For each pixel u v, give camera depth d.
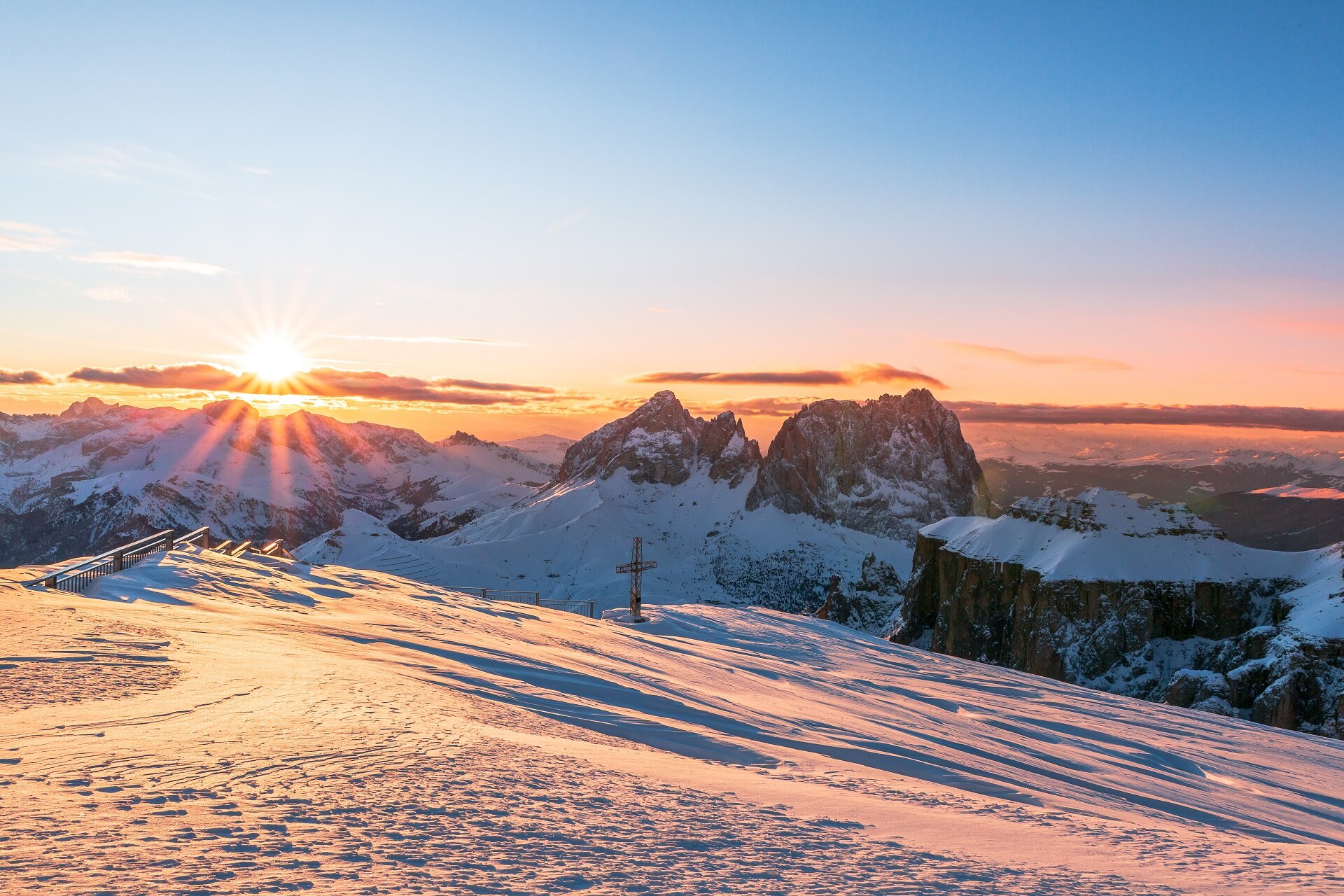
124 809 6.78
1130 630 188.12
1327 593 170.25
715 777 11.62
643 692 28.30
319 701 13.69
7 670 14.39
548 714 18.14
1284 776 53.16
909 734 37.16
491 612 65.94
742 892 6.17
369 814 7.29
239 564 59.09
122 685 13.97
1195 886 7.66
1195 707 141.38
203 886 5.06
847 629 128.88
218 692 13.95
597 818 8.04
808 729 29.03
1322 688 135.50
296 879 5.35
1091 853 8.98
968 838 9.15
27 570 41.72
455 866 6.00
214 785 7.82
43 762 8.31
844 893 6.34
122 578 42.19
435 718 13.30
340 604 46.78
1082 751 48.97
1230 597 191.62
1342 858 10.02
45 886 4.80
